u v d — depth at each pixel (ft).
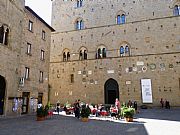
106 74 131.75
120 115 76.43
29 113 88.17
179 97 112.68
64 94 141.08
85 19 147.54
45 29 108.68
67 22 153.07
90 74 136.15
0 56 69.26
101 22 141.90
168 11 125.90
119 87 126.52
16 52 80.23
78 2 154.40
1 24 71.00
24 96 86.38
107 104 127.13
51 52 152.05
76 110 80.43
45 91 104.83
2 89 72.74
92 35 142.20
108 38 137.08
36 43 97.76
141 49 126.82
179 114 88.28
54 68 148.25
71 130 49.08
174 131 48.32
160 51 122.01
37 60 98.02
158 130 49.73
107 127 54.39
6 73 72.59
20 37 83.87
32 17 95.04
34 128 51.26
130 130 49.60
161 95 116.26
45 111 70.49
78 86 138.00
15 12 80.64
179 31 120.26
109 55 134.41
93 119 74.08
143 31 128.88
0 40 71.20
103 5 144.46
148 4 131.85
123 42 132.36
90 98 132.67
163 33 123.75
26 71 88.33
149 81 120.37
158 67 120.16
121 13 138.21
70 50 146.72
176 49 118.73
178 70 115.55
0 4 70.74
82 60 140.56
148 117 79.36
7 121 63.41
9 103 74.13
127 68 127.03
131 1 136.87
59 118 75.97
